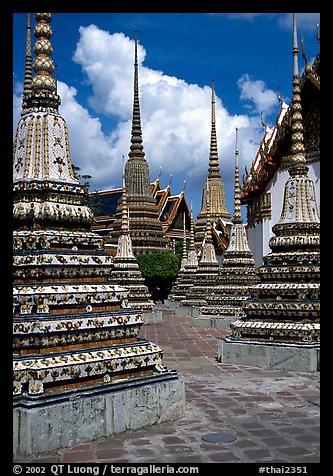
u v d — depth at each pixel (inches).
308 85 1218.0
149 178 2249.0
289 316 558.9
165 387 356.8
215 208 2110.0
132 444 308.3
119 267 1203.2
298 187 611.8
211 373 524.1
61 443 298.5
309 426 343.6
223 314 991.6
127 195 2178.9
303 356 529.0
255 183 1446.9
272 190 1422.2
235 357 577.6
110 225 2434.8
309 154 1259.8
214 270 1331.2
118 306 375.2
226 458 287.1
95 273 368.2
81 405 309.0
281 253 594.2
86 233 373.1
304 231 598.9
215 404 400.5
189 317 1289.4
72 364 317.4
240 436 323.9
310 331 537.3
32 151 372.5
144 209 2167.8
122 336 364.8
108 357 338.0
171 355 654.5
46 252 342.6
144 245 2119.8
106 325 350.6
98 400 317.7
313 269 564.4
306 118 1261.1
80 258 358.0
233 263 1002.7
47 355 314.7
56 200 364.5
